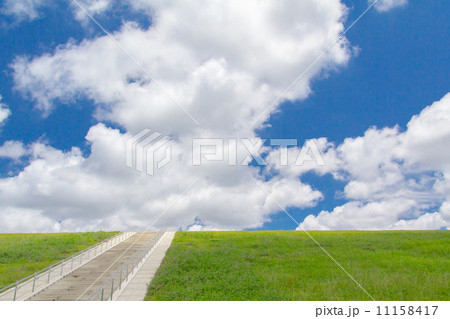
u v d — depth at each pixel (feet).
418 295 52.85
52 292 52.39
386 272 65.82
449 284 56.85
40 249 92.17
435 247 87.35
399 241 99.50
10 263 77.77
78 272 65.21
